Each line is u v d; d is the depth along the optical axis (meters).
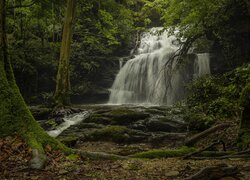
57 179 5.68
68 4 20.91
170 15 21.44
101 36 31.58
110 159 7.26
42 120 17.95
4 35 7.84
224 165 5.57
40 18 26.33
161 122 14.28
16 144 6.86
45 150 6.98
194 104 14.98
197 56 27.22
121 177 5.81
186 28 22.55
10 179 5.59
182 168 6.29
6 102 7.30
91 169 6.34
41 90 27.55
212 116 12.54
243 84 12.45
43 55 27.73
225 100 12.48
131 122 15.14
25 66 25.41
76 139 12.18
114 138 12.77
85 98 28.88
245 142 8.10
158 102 27.58
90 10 27.83
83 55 29.92
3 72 7.52
